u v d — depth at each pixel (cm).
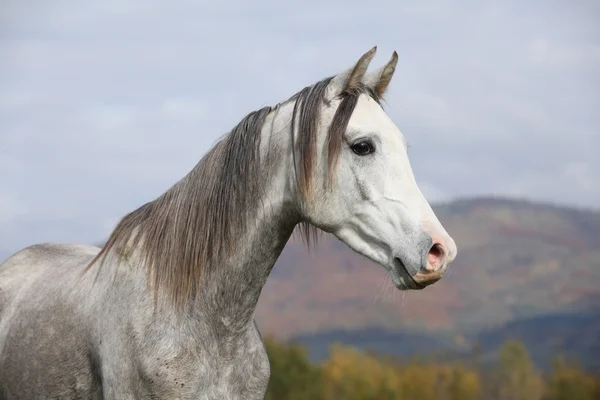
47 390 661
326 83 602
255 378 630
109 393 607
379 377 7706
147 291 601
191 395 588
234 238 604
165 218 618
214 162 616
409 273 565
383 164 579
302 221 627
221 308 605
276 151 607
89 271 669
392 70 621
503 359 10062
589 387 8375
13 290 752
